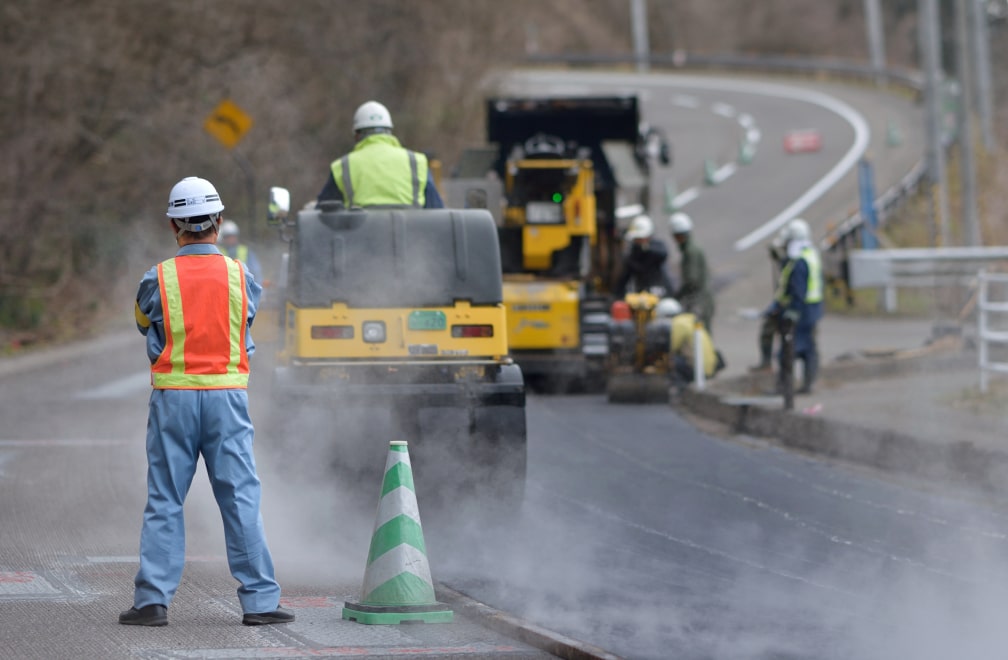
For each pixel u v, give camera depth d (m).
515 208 63.66
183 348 22.80
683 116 192.88
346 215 32.75
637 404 58.91
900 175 147.12
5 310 85.62
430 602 23.92
